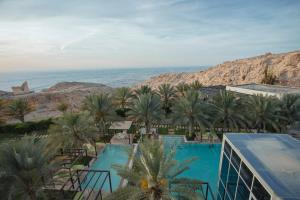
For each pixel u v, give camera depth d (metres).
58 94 66.75
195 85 42.22
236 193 10.75
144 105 25.33
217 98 27.02
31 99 59.66
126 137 24.83
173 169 11.68
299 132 24.89
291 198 6.89
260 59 89.31
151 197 10.34
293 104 23.92
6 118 32.41
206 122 24.28
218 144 23.80
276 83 57.69
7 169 10.98
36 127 30.69
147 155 11.23
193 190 11.51
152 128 29.17
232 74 89.75
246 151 10.52
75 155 20.30
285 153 10.30
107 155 21.66
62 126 19.89
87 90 82.12
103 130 26.25
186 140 24.56
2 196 11.02
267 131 26.83
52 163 12.25
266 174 8.35
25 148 11.63
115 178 17.52
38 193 11.57
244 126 24.84
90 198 13.79
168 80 125.12
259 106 24.06
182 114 25.16
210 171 19.48
